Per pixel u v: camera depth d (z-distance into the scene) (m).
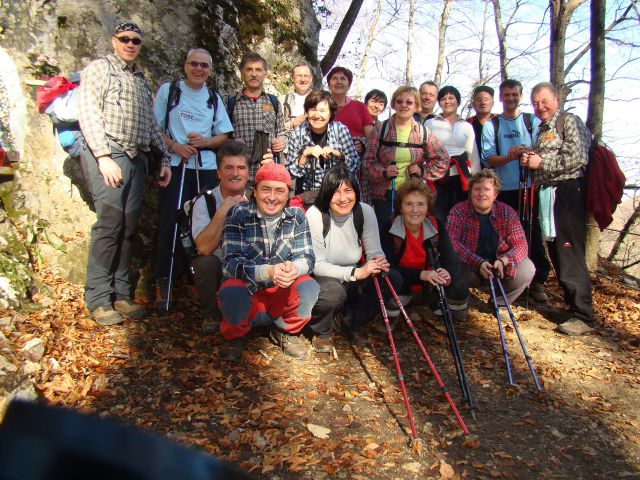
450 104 5.87
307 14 8.65
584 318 4.96
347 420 3.40
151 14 5.78
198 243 3.97
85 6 5.11
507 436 3.38
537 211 5.41
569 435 3.44
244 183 4.12
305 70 6.03
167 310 4.48
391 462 3.06
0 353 3.23
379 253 4.26
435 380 3.99
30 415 0.39
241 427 3.22
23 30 4.60
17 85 4.47
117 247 4.20
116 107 3.96
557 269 5.02
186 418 3.23
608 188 4.81
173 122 4.70
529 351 4.54
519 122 5.58
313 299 3.86
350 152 4.94
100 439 0.39
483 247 4.84
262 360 3.96
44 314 3.88
